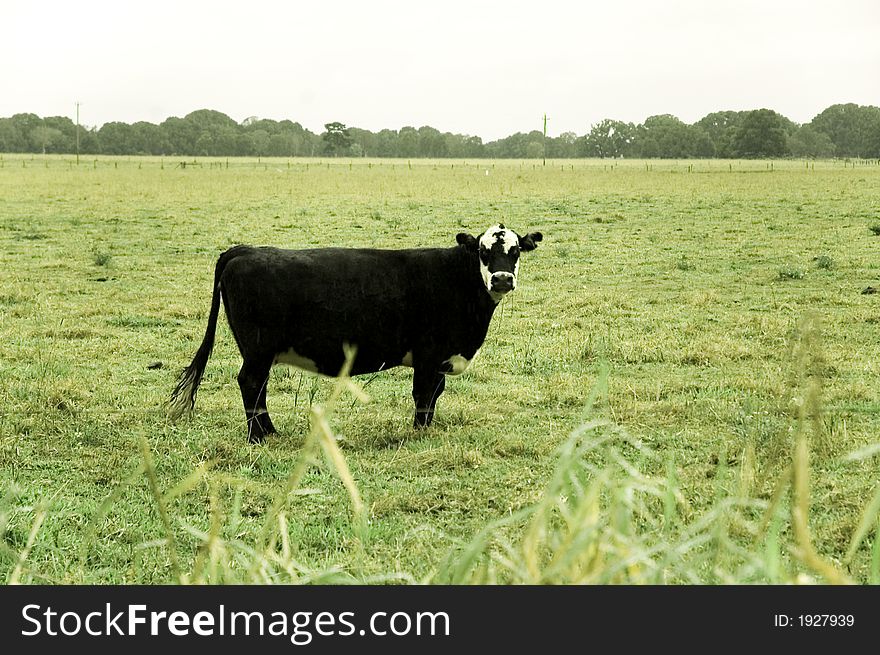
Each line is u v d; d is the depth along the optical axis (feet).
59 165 281.33
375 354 30.83
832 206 111.14
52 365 39.40
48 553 20.92
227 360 41.65
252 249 30.94
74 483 25.98
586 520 11.46
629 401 33.04
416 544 21.13
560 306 53.36
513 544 20.43
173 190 148.56
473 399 34.78
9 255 74.49
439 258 30.71
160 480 25.96
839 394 33.04
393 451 28.81
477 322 30.99
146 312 52.13
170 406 31.89
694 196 131.95
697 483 23.97
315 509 23.98
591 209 112.27
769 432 26.76
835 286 58.95
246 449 28.48
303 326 30.17
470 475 26.48
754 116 547.90
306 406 34.17
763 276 62.95
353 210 110.63
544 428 30.78
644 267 68.03
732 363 39.47
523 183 171.94
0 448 28.27
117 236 86.38
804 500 10.85
